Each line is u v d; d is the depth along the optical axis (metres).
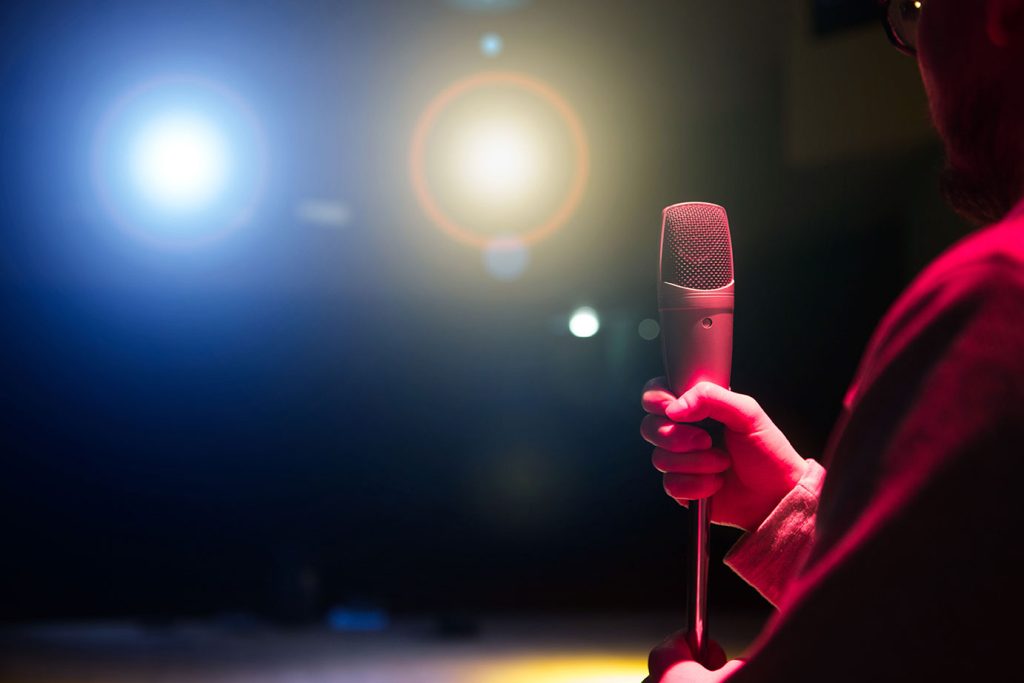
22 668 6.18
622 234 9.77
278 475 10.62
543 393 10.71
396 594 9.52
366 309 10.23
